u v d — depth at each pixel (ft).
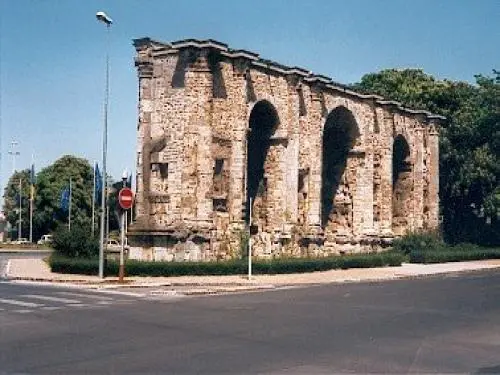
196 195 144.66
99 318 68.64
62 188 353.72
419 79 259.39
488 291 106.01
